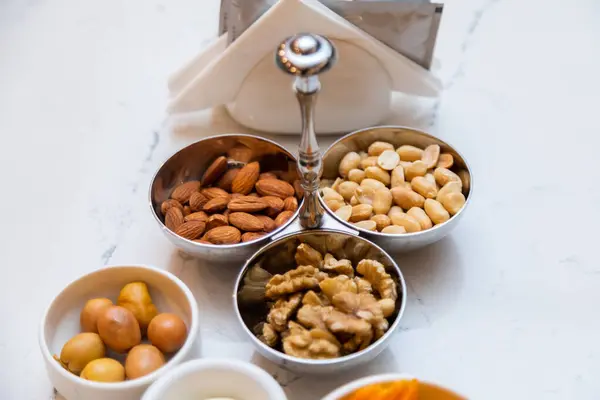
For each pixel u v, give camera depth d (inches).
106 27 27.8
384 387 17.6
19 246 21.7
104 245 21.7
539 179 22.7
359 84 22.8
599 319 19.9
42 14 28.3
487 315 20.1
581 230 21.5
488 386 19.0
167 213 21.1
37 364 19.5
